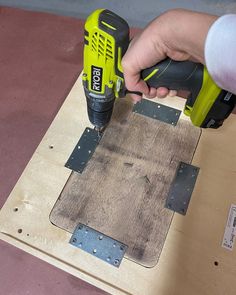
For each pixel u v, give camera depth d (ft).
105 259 2.04
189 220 2.14
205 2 4.01
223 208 2.18
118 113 2.55
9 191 3.01
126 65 1.60
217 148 2.40
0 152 3.17
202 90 1.75
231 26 1.08
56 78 3.60
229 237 2.09
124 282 1.97
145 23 3.99
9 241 2.11
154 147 2.41
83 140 2.44
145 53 1.52
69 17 4.06
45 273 2.67
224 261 2.02
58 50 3.80
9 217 2.17
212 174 2.30
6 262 2.71
